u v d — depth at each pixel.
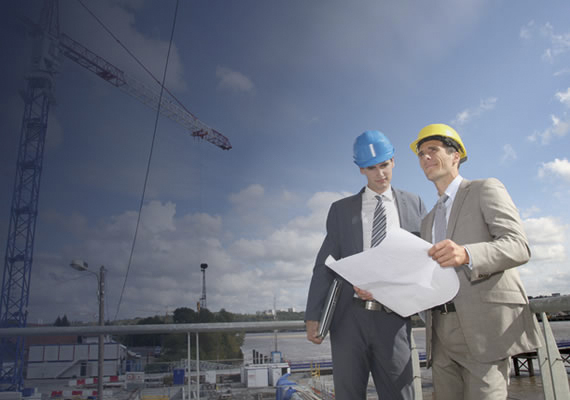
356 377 1.34
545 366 1.29
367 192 1.52
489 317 1.09
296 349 61.19
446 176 1.33
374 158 1.43
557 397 1.24
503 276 1.12
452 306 1.21
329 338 1.47
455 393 1.27
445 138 1.31
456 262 0.94
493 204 1.13
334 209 1.59
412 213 1.48
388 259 1.03
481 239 1.15
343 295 1.42
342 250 1.49
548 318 1.30
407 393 1.31
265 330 1.86
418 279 1.03
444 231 1.27
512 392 9.20
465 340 1.15
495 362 1.11
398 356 1.32
